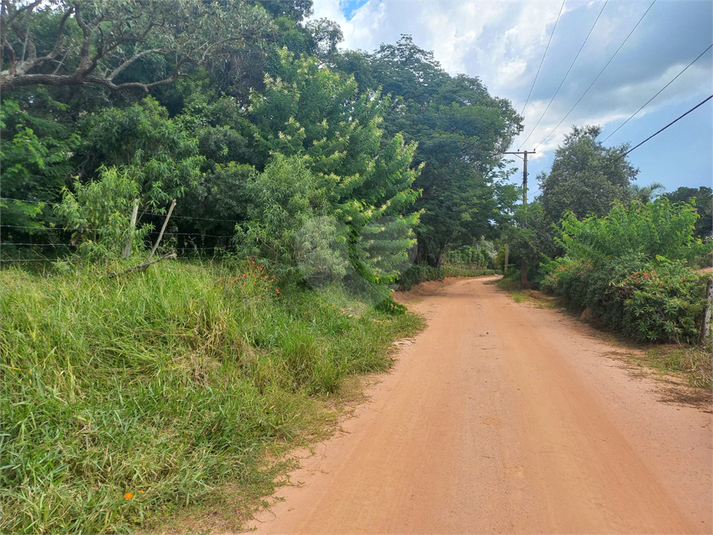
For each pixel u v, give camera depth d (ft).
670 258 32.78
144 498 9.44
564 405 15.76
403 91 72.64
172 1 36.06
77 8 32.71
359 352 21.68
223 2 41.86
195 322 16.43
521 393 17.13
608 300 31.65
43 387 11.53
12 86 31.53
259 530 8.89
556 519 9.04
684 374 19.84
